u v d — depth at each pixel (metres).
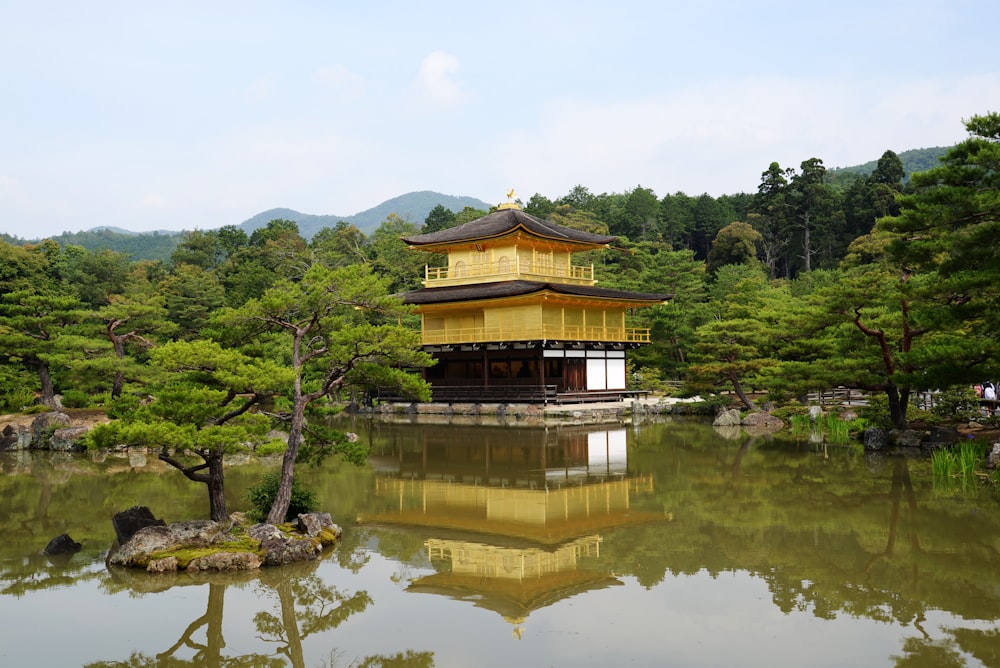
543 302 60.34
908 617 15.91
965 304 28.94
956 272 28.92
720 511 25.78
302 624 15.96
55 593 17.86
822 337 47.84
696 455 38.09
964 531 22.53
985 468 31.25
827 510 25.55
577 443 43.22
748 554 20.67
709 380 55.84
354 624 15.95
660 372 74.31
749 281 68.19
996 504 25.81
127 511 21.84
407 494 29.03
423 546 21.70
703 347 55.53
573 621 15.98
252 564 19.41
